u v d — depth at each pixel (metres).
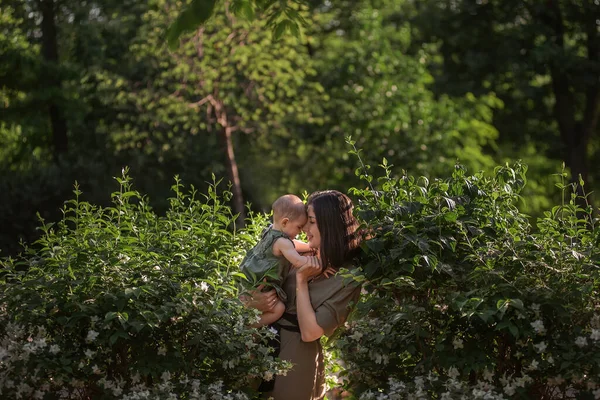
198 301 3.64
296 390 3.88
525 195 21.89
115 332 3.49
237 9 5.36
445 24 21.27
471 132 21.20
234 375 3.70
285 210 3.96
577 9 20.86
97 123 19.23
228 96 16.61
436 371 3.69
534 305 3.42
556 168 23.52
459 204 3.72
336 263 3.84
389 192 3.83
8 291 3.61
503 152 24.03
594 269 3.58
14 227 14.55
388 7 22.64
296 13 5.79
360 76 19.20
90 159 18.03
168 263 3.69
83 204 3.90
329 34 21.75
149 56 16.91
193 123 16.91
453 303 3.51
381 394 3.58
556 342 3.51
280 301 3.93
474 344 3.61
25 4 17.66
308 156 19.34
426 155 18.81
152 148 17.28
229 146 17.34
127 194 3.97
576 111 23.28
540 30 20.44
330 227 3.85
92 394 3.60
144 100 16.56
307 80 19.50
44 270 3.71
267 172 19.62
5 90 16.88
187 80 16.97
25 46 17.12
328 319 3.81
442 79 21.22
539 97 21.45
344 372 3.98
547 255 3.56
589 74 20.42
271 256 3.93
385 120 18.89
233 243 3.99
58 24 19.23
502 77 21.39
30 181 15.29
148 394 3.39
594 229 3.64
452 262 3.70
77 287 3.58
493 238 3.70
